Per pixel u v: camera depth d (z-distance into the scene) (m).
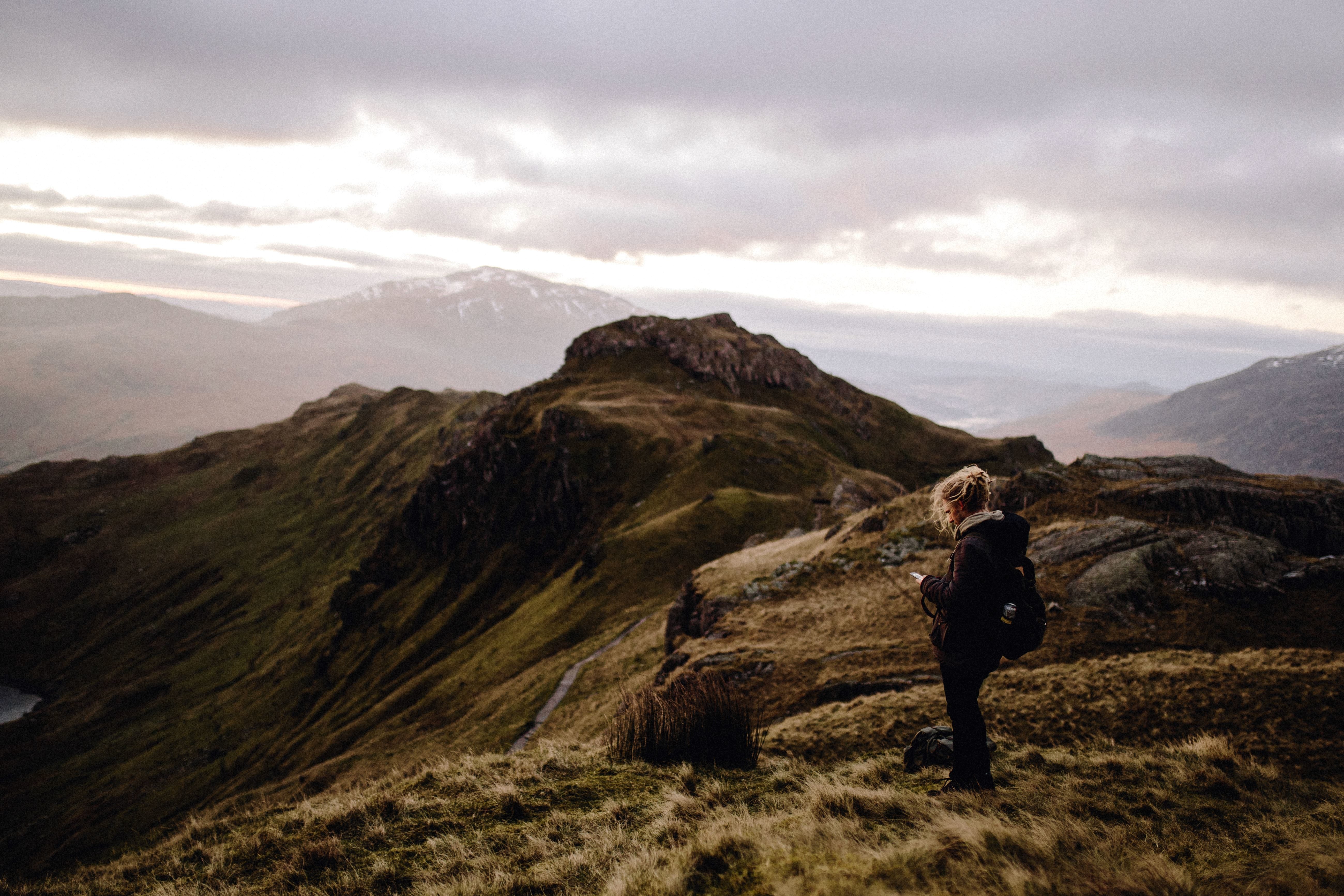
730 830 4.78
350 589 189.00
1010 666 22.94
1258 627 22.94
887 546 39.94
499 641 100.12
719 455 151.25
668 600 81.56
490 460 184.00
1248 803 5.36
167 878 5.93
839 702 21.09
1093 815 5.08
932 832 4.23
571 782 7.24
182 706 174.75
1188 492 32.97
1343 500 31.55
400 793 7.14
